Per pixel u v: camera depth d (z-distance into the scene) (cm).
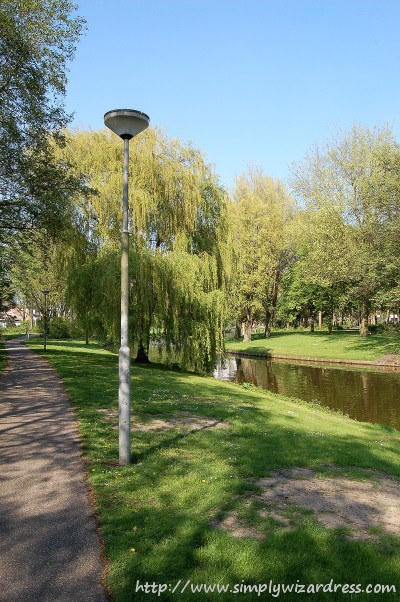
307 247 4062
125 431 641
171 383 1553
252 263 4416
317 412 1454
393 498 582
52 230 1667
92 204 2005
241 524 466
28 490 539
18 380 1443
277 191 4906
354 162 3612
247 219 4450
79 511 483
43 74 1398
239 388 1823
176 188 2141
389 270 2803
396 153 2888
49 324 4956
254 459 698
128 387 649
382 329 3881
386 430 1269
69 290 1997
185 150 2220
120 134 685
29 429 818
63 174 1606
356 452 820
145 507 494
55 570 372
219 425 932
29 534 432
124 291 659
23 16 1300
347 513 516
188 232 2211
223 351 2212
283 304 6103
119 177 2008
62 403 1062
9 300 3288
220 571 375
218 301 2034
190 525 453
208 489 552
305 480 628
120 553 395
